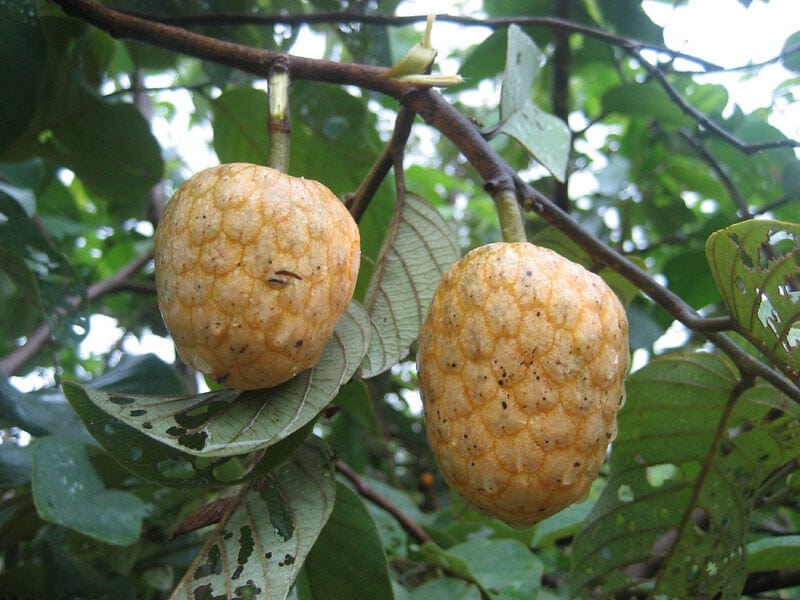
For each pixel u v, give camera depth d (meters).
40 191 0.42
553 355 0.18
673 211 0.50
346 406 0.28
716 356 0.23
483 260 0.19
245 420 0.18
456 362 0.18
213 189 0.18
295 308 0.18
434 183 0.59
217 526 0.20
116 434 0.19
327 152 0.36
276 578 0.18
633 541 0.25
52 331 0.28
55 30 0.31
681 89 0.45
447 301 0.19
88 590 0.29
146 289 0.46
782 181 0.42
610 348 0.18
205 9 0.35
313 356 0.19
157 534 0.31
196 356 0.18
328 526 0.23
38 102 0.32
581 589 0.26
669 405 0.24
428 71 0.24
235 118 0.35
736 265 0.19
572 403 0.18
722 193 0.50
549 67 0.49
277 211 0.18
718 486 0.25
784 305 0.19
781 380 0.21
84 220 0.57
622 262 0.21
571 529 0.37
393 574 0.34
